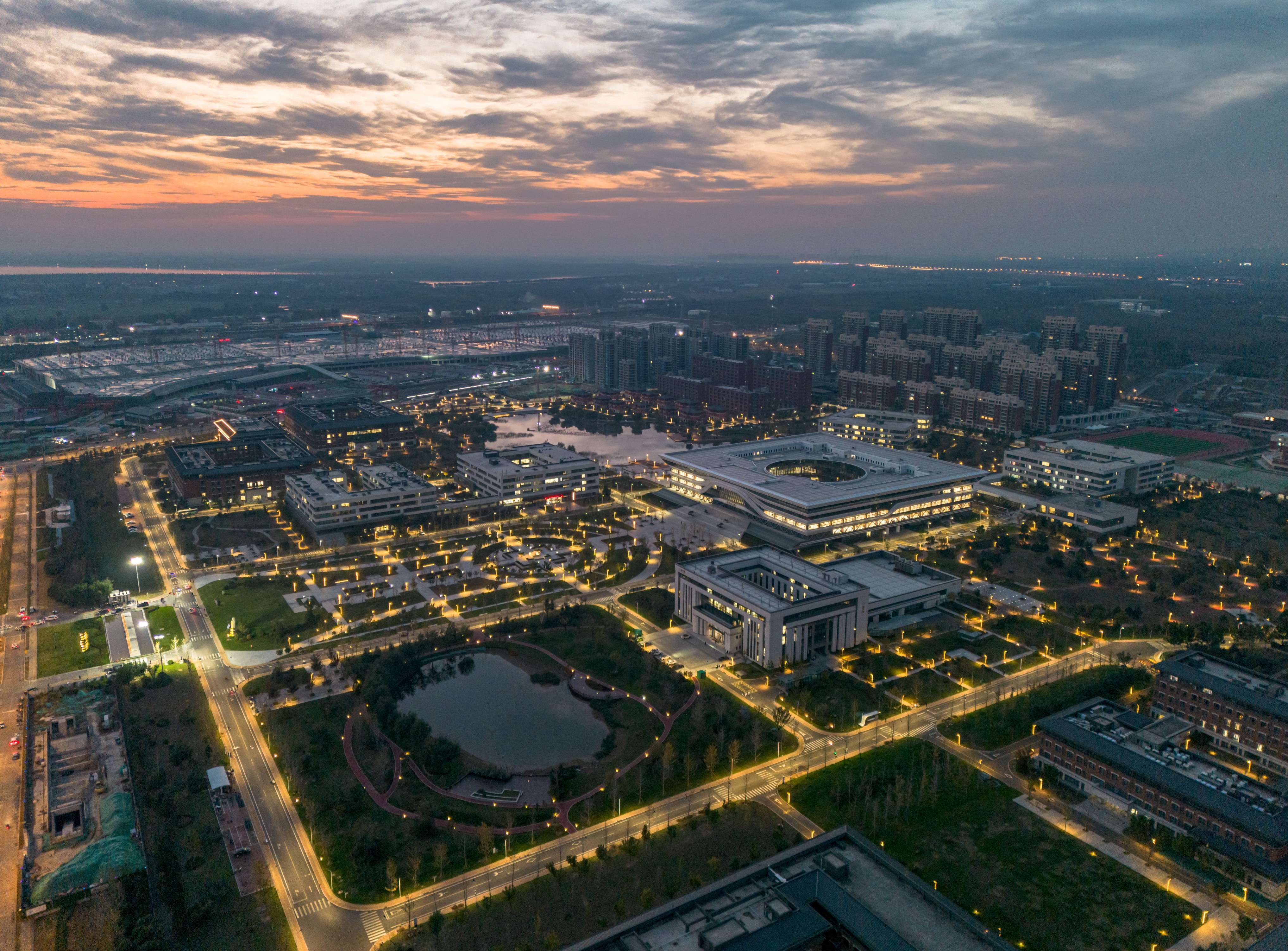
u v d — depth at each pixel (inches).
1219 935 6697.8
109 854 7500.0
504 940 6717.5
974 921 5984.3
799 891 6210.6
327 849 7819.9
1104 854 7672.2
